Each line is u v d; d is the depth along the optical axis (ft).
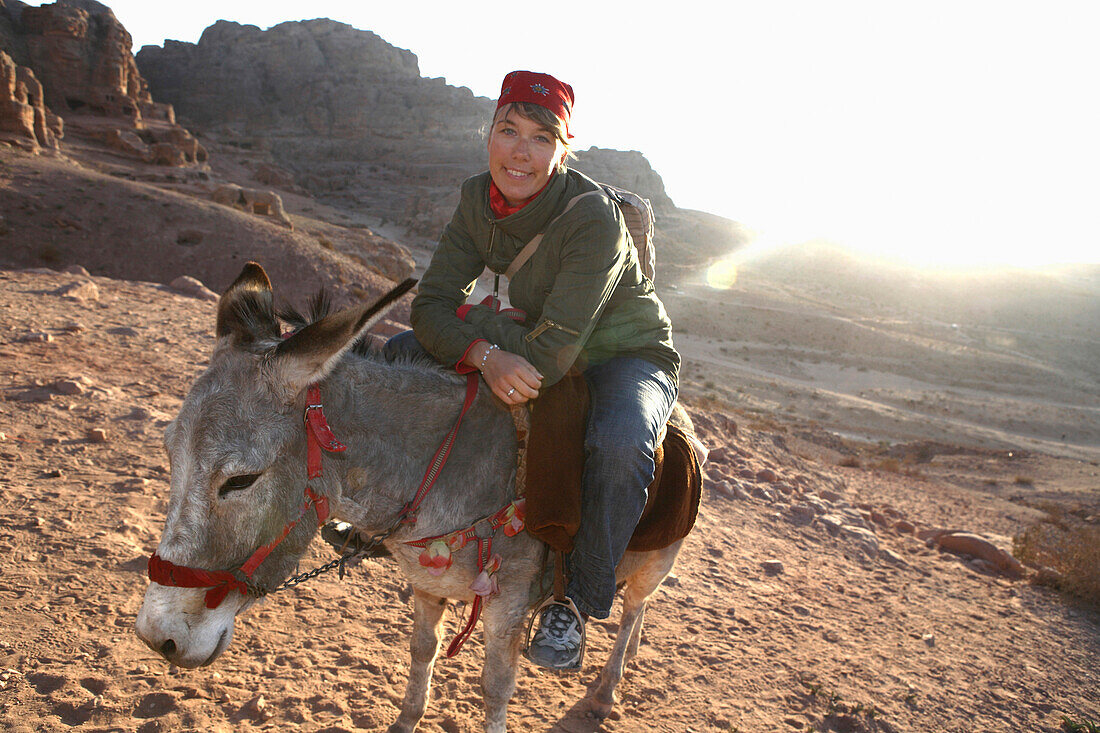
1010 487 112.47
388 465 8.93
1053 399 351.67
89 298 47.09
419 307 10.25
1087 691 24.07
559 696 16.20
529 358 9.30
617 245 9.55
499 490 9.77
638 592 14.55
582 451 9.89
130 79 569.64
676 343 372.38
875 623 25.55
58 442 23.45
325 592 18.42
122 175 364.99
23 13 544.21
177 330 42.09
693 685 18.08
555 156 9.37
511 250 10.06
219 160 630.33
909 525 43.24
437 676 15.88
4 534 17.22
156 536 18.93
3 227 208.54
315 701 13.94
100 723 12.14
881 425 245.24
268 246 233.14
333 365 8.03
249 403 7.82
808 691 19.26
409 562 9.62
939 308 626.23
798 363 366.22
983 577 35.37
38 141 333.83
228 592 7.91
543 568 10.32
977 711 20.76
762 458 51.42
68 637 14.14
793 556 30.94
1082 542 38.22
